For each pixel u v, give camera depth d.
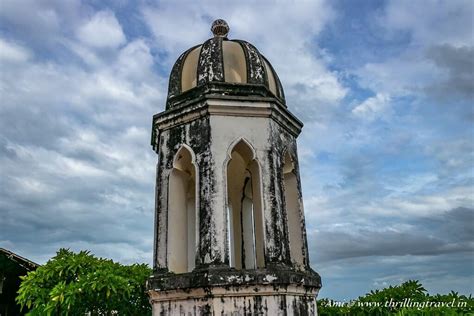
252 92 7.48
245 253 8.98
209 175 6.70
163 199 7.18
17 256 11.68
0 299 12.91
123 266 9.66
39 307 8.35
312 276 6.93
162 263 6.83
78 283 8.30
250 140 7.02
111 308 9.07
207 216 6.48
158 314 6.30
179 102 7.69
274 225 6.63
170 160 7.30
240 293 5.97
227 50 8.13
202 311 5.95
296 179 7.83
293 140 8.10
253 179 7.13
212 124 6.95
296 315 6.22
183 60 8.32
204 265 6.27
